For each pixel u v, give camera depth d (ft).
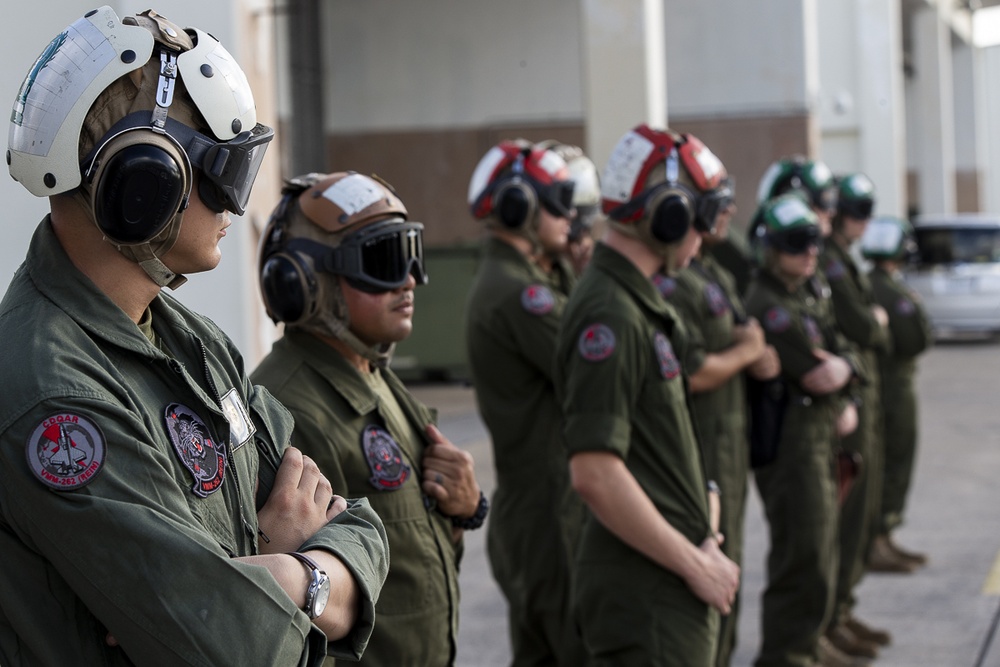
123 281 5.03
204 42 5.10
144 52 4.83
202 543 4.62
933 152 82.94
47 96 4.78
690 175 10.12
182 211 4.98
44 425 4.51
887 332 21.56
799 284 16.26
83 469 4.51
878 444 19.60
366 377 8.50
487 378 13.70
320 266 8.27
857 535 17.72
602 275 9.87
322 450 7.91
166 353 5.30
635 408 9.68
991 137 106.42
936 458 30.91
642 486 9.64
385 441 8.22
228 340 5.81
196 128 5.02
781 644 15.02
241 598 4.65
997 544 22.65
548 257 14.52
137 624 4.53
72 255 4.97
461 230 44.98
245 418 5.52
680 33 40.60
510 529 13.55
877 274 23.29
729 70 40.37
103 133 4.82
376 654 7.79
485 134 44.70
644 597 9.53
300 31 42.06
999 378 45.68
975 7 91.81
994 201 106.22
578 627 10.12
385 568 5.62
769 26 40.04
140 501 4.59
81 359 4.69
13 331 4.73
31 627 4.63
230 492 5.24
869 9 55.16
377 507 8.00
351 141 45.24
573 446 9.48
